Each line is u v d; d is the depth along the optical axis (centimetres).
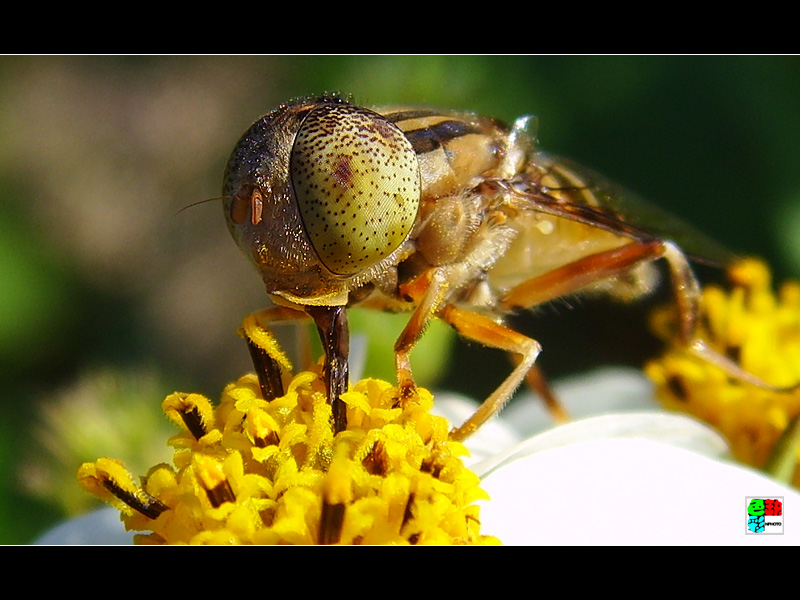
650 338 5
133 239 7
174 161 7
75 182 7
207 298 7
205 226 7
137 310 6
